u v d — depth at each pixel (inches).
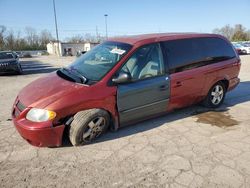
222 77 215.2
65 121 146.5
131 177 123.7
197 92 200.8
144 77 168.4
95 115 151.1
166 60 179.0
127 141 159.9
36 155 144.6
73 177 124.6
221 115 205.3
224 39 223.0
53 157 142.4
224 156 141.3
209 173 125.7
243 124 186.1
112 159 139.8
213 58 208.2
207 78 203.9
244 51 1154.7
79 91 147.7
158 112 183.3
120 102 159.8
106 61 169.6
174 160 137.8
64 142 157.6
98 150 149.4
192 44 196.7
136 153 145.6
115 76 157.9
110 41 194.1
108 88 154.3
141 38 179.8
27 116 142.3
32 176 126.0
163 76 176.1
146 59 170.9
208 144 155.5
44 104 141.3
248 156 140.9
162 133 171.3
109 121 162.2
